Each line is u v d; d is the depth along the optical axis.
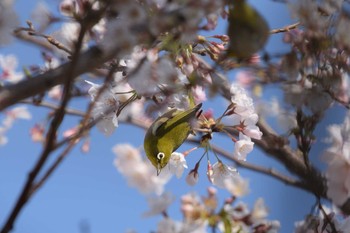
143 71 1.36
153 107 1.42
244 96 1.46
